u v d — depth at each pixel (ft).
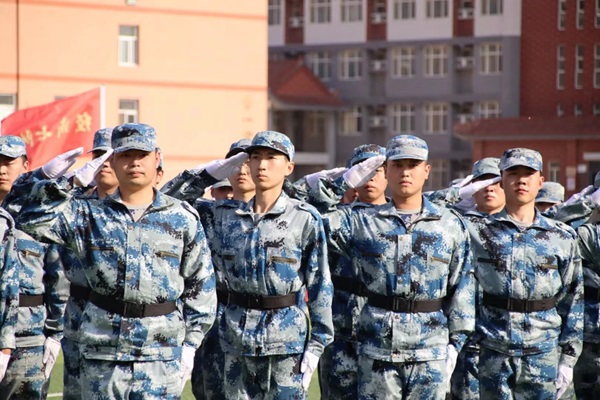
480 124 248.32
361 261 38.68
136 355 33.22
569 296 42.11
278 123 278.26
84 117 95.76
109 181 40.98
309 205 37.81
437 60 268.21
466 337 38.68
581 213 44.91
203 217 38.99
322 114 278.87
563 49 254.06
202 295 34.22
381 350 38.06
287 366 37.17
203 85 195.00
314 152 279.49
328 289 36.99
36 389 42.04
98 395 33.45
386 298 38.17
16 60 176.55
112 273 33.27
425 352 37.96
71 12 180.65
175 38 191.72
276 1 286.46
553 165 243.19
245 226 37.60
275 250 37.06
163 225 33.63
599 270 45.06
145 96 189.06
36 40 177.88
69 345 39.50
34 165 94.32
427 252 38.04
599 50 250.16
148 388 33.32
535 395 41.81
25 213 33.32
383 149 45.37
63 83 180.55
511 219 41.83
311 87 274.36
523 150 41.57
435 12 266.77
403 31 270.87
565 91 253.44
